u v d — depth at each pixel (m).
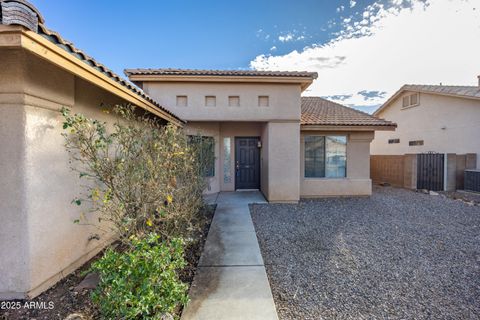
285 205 8.30
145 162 4.36
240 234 5.59
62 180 3.55
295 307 3.03
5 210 2.96
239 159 10.86
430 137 13.84
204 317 2.78
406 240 5.23
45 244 3.23
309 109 11.47
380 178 13.82
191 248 4.84
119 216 3.95
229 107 8.15
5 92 2.88
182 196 5.14
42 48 2.45
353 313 2.91
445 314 2.88
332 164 9.62
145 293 2.32
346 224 6.34
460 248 4.82
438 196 10.09
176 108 8.05
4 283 2.98
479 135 11.35
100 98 4.56
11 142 2.93
